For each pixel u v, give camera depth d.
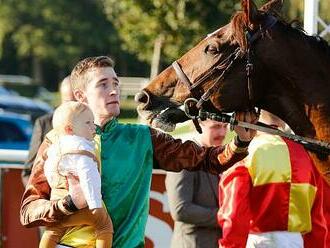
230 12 23.66
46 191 8.17
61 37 73.50
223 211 9.02
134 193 8.15
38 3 74.25
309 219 9.16
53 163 7.94
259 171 9.03
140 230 8.16
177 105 8.44
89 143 7.95
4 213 12.76
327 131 8.30
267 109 8.51
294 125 8.43
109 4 30.11
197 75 8.36
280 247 9.07
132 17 25.47
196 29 23.94
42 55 73.31
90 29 72.38
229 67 8.27
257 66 8.29
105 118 8.25
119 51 69.25
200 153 8.44
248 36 8.27
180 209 10.28
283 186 9.05
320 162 8.41
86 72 8.27
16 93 47.03
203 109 8.38
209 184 10.39
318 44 8.42
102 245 7.91
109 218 7.99
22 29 74.31
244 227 8.94
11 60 79.56
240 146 8.28
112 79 8.26
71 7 72.94
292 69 8.29
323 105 8.29
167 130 8.47
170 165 8.41
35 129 12.44
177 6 24.05
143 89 8.53
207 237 10.43
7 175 12.77
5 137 30.31
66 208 7.79
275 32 8.32
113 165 8.12
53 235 8.08
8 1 75.00
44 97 49.66
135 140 8.26
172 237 11.72
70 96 11.90
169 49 24.45
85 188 7.76
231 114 8.46
